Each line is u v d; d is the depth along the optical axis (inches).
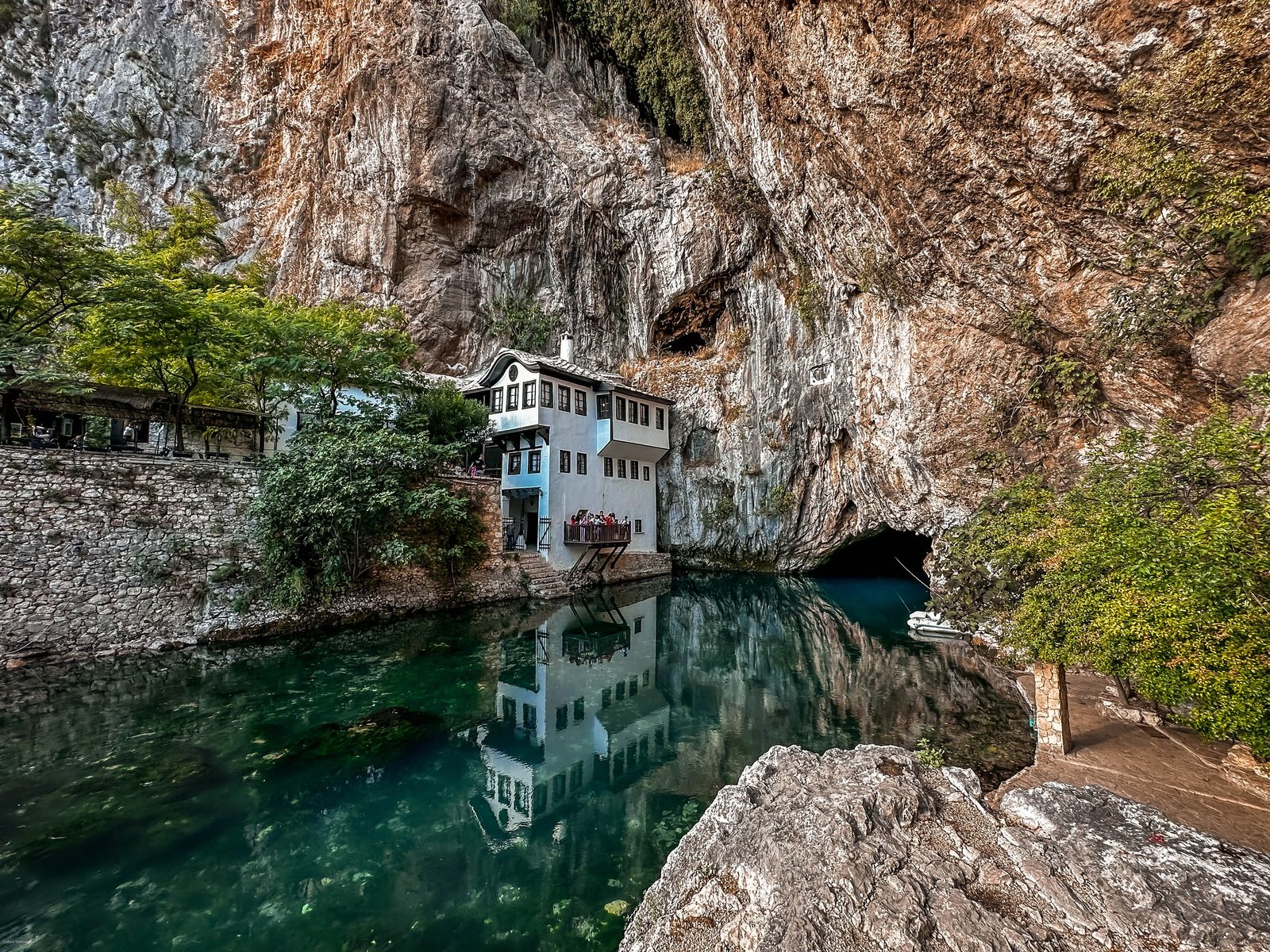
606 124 1142.3
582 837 211.6
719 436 979.9
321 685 366.3
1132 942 122.8
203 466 462.6
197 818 218.5
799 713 335.9
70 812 219.8
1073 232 302.8
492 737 302.4
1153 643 156.4
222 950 155.5
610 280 1109.7
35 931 160.1
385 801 235.8
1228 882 132.4
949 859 156.1
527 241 1036.5
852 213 479.2
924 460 493.4
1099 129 252.1
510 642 494.6
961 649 452.8
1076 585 202.1
